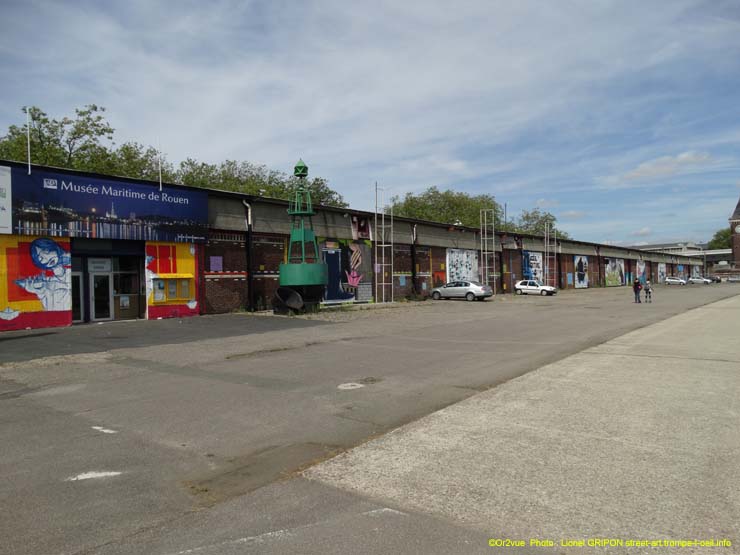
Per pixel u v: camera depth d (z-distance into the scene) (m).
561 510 4.20
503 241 52.66
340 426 6.72
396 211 78.44
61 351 13.57
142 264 22.62
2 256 18.14
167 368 11.02
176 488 4.81
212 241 25.08
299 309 24.98
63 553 3.67
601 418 6.71
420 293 41.16
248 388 8.98
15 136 37.44
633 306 31.08
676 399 7.66
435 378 9.64
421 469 5.11
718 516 4.04
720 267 126.06
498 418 6.78
